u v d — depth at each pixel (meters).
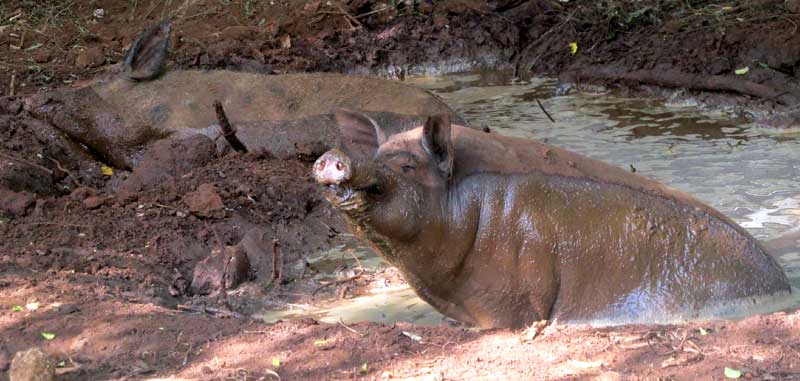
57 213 9.70
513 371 5.99
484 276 7.02
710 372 5.90
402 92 11.79
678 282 7.25
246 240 9.51
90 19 17.84
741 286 7.32
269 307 8.41
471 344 6.49
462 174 6.90
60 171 10.88
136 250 9.17
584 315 7.18
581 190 7.19
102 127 11.70
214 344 6.64
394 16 18.30
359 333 6.71
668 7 17.20
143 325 6.97
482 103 14.79
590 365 6.03
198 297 8.55
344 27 18.02
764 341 6.34
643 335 6.51
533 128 13.08
